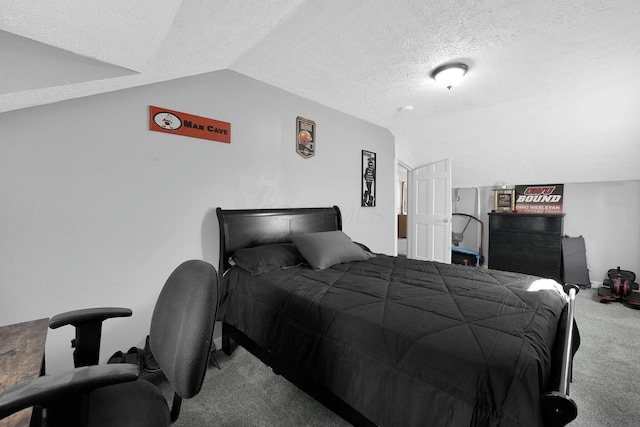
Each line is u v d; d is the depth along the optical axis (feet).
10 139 4.59
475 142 12.82
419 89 8.64
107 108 5.52
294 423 4.81
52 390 1.96
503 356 2.97
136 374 2.29
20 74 3.86
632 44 6.09
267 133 8.32
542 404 2.66
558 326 4.14
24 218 4.75
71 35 3.76
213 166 7.18
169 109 6.36
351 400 3.96
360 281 5.83
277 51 6.47
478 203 16.17
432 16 5.18
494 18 5.22
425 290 5.22
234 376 6.17
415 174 15.52
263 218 7.97
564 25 5.41
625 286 10.55
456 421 2.97
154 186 6.20
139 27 3.61
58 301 5.10
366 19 5.25
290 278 6.03
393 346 3.58
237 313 6.44
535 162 13.01
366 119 11.71
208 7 3.90
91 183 5.39
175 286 3.50
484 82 8.09
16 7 3.07
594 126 10.28
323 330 4.48
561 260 13.03
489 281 5.80
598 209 12.78
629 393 5.54
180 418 4.90
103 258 5.57
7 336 3.19
